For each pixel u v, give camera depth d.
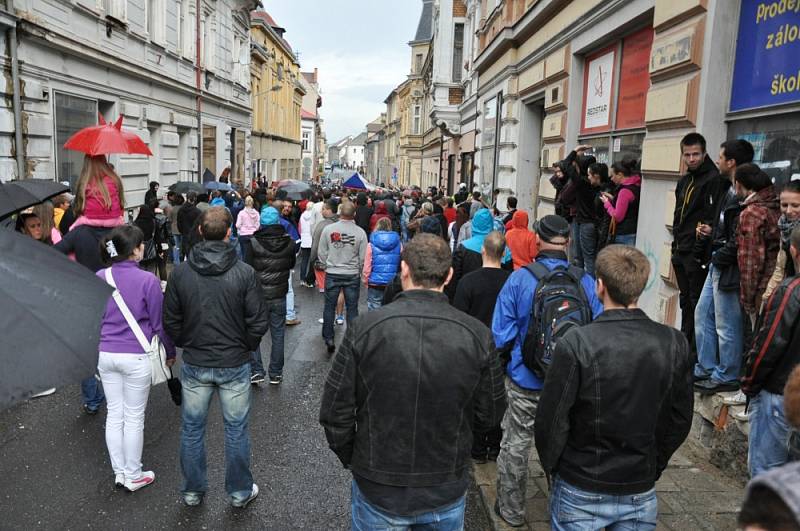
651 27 7.44
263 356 7.82
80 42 12.70
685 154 5.13
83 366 1.83
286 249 6.51
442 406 2.51
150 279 4.17
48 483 4.39
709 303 4.87
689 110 5.92
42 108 11.57
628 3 7.63
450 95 27.53
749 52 5.38
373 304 7.86
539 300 3.50
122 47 15.43
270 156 44.06
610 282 2.66
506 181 14.70
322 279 9.37
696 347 5.08
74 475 4.51
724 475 4.46
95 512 4.03
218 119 26.39
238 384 3.99
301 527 3.95
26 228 6.56
